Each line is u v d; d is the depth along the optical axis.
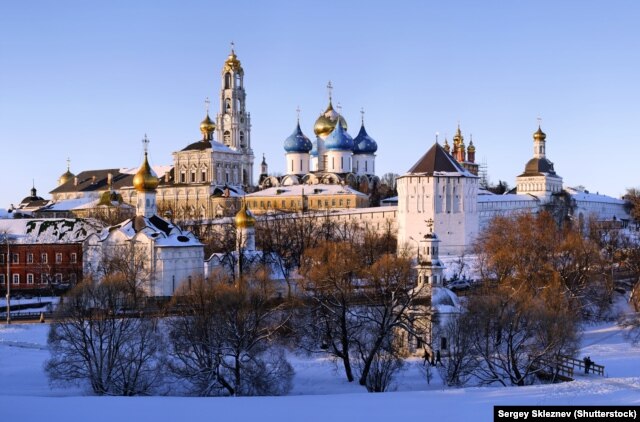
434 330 132.75
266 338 127.38
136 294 162.50
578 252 189.50
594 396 90.69
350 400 92.06
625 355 135.62
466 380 118.62
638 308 175.00
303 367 129.50
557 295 148.88
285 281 191.38
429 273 137.62
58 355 132.50
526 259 186.25
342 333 122.69
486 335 118.12
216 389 116.62
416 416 84.00
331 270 147.88
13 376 126.25
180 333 121.81
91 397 95.69
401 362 120.69
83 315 119.50
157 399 94.00
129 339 118.25
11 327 163.88
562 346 120.94
